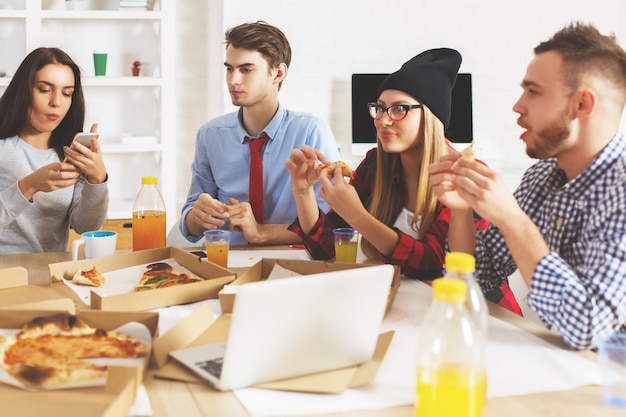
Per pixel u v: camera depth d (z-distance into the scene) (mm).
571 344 1220
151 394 1020
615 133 1379
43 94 2254
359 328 1097
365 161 2199
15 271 1556
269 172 2400
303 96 4719
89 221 2234
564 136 1352
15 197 2023
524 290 1896
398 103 1819
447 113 1883
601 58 1307
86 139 2068
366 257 1923
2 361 1047
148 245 1918
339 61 4707
